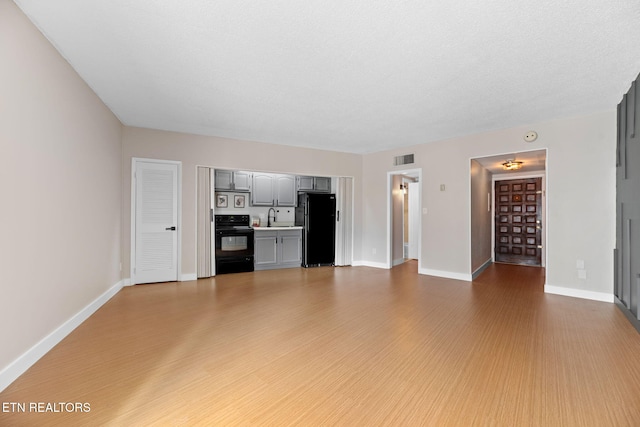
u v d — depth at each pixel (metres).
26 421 1.52
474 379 1.94
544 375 1.98
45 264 2.23
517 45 2.25
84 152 2.90
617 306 3.44
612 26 2.00
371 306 3.49
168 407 1.65
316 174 5.91
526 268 5.91
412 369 2.06
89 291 3.10
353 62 2.52
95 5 1.83
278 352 2.32
